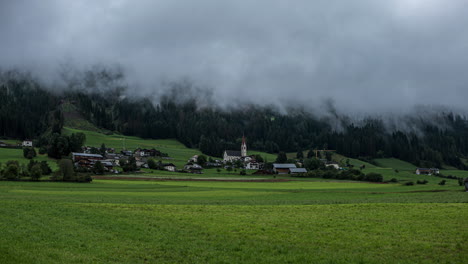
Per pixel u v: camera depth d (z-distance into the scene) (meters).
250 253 30.73
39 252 28.80
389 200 69.06
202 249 31.52
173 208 51.78
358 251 31.61
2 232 34.16
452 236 35.72
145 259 28.89
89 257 28.45
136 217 44.03
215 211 49.78
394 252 31.27
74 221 40.69
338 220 43.75
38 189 85.19
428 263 28.56
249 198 76.12
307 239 35.16
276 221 43.06
